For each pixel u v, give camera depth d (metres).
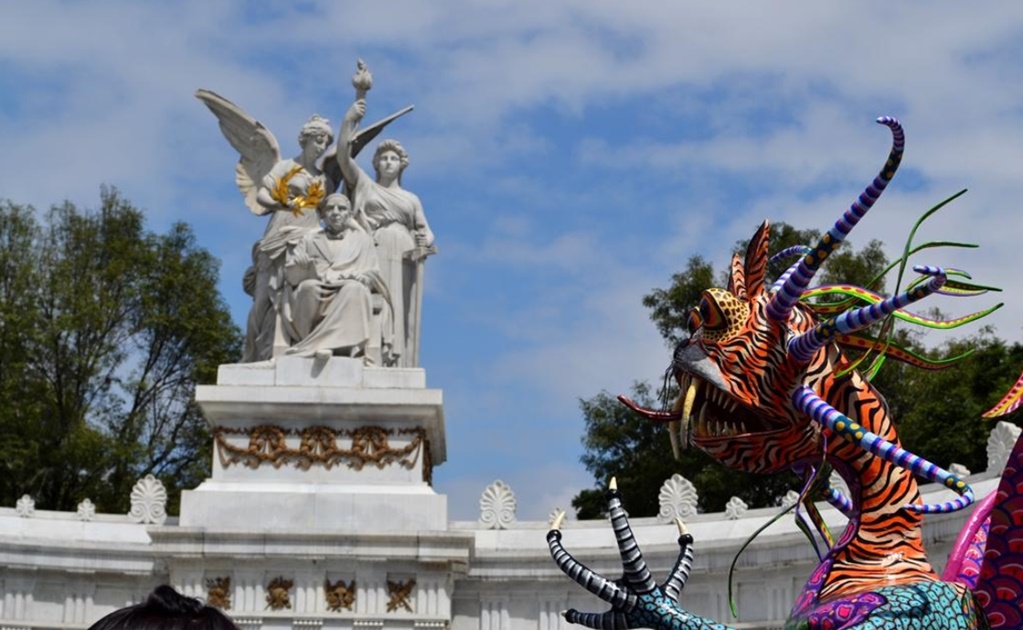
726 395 10.41
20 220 49.81
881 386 41.59
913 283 10.15
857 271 45.38
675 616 9.62
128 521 28.95
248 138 30.98
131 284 50.81
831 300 11.30
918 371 41.66
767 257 10.74
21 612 27.48
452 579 27.75
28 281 48.81
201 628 6.55
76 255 50.53
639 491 44.44
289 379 28.69
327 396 28.53
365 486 28.39
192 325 50.81
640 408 10.67
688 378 10.49
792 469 10.89
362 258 29.47
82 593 27.97
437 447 30.23
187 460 50.28
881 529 10.39
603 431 46.72
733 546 26.95
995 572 10.21
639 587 9.73
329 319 29.02
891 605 9.80
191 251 52.75
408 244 30.23
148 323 50.28
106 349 49.41
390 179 30.80
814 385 10.51
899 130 9.66
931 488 24.83
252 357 29.78
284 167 30.50
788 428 10.41
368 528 27.78
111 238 51.53
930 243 10.48
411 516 27.97
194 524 27.83
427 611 27.23
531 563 28.23
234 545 27.30
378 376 28.81
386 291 29.70
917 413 38.44
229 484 28.39
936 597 9.90
